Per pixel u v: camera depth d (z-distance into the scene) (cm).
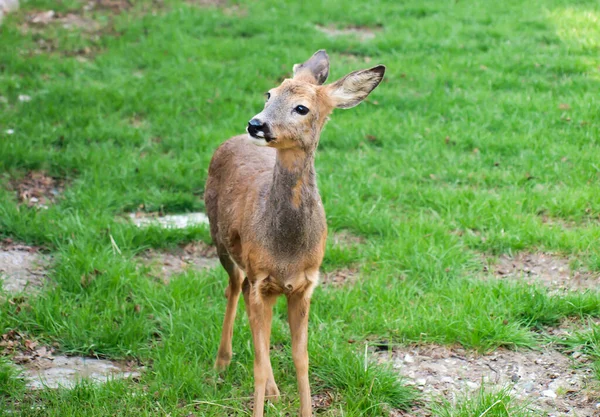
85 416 766
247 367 860
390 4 2352
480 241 1131
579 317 959
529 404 805
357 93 752
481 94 1661
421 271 1060
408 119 1561
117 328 916
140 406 792
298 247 732
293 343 765
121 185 1291
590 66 1805
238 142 891
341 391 829
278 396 817
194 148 1423
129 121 1557
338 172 1342
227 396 821
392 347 906
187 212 1254
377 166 1362
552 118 1537
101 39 2006
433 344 911
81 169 1334
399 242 1116
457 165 1362
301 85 728
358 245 1129
